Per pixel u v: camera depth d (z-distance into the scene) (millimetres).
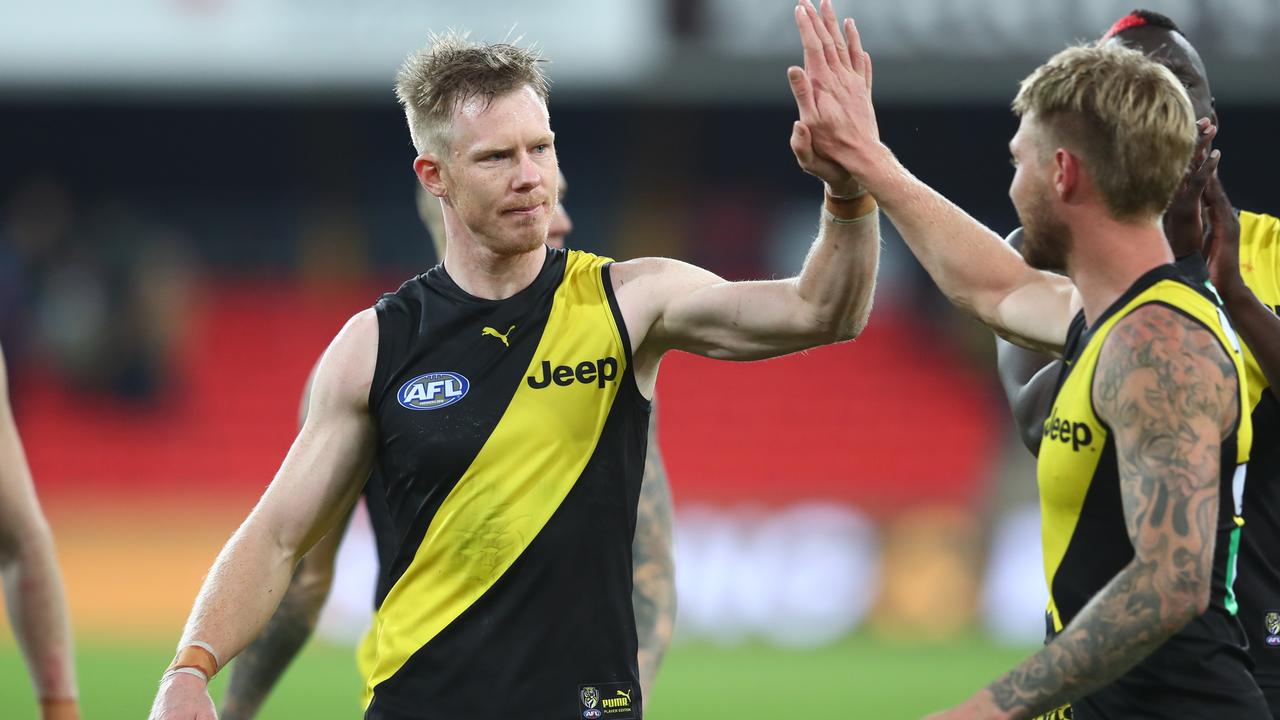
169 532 52750
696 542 48781
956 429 64500
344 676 39938
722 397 65562
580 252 14281
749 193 71125
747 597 48531
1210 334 11469
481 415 13492
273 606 13781
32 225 66688
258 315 69625
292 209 71625
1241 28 52594
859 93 13250
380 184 71875
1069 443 12016
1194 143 11820
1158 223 11977
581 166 70938
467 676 13375
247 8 55094
